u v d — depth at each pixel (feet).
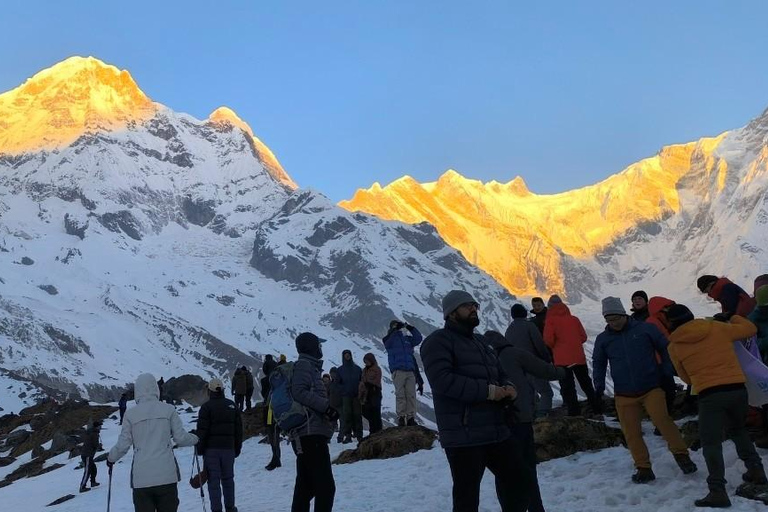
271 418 65.00
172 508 33.09
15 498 89.92
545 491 37.42
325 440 32.09
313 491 32.71
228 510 42.91
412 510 39.04
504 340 31.76
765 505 29.86
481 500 37.93
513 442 25.36
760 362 33.35
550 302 51.65
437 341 25.11
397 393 65.31
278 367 32.96
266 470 65.36
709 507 30.50
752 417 38.50
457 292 25.94
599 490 35.63
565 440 45.06
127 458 105.70
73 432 140.87
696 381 31.71
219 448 42.98
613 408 53.93
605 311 36.83
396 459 55.98
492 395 24.63
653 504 32.60
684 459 35.73
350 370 71.87
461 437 24.44
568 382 50.47
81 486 83.25
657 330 36.65
